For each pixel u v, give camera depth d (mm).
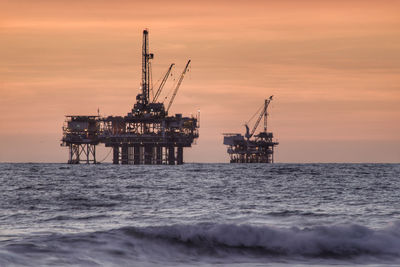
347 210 132500
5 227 100688
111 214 124938
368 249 76625
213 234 79688
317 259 73562
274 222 106250
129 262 69375
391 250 76438
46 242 73750
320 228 82062
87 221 110812
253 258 73812
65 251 70375
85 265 66062
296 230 82000
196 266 69938
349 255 74812
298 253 75688
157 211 133000
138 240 76938
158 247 75500
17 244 71688
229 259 73375
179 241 77500
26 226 102312
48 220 112188
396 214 121875
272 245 77750
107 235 77938
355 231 81188
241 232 80062
